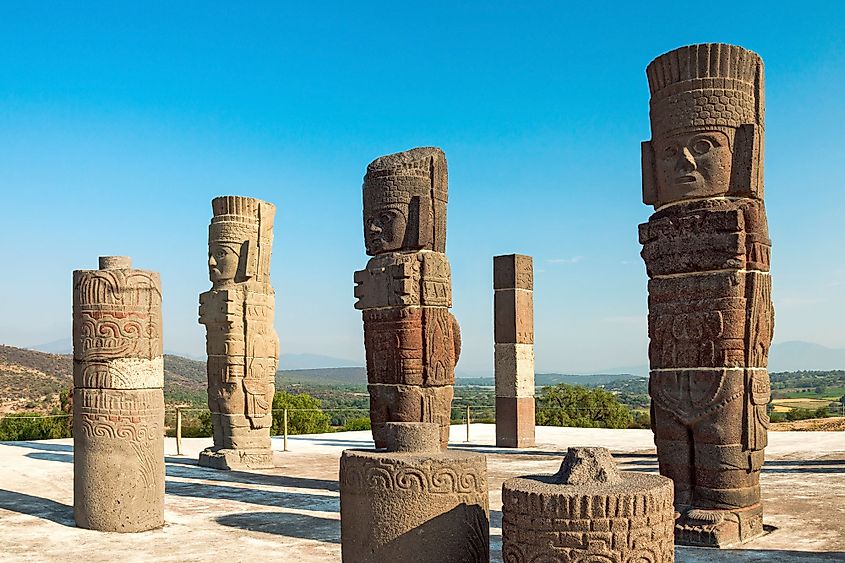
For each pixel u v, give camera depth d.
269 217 17.72
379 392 11.70
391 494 6.98
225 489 13.59
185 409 23.84
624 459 17.34
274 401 29.50
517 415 20.81
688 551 8.56
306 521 10.67
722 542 8.78
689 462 9.43
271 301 17.53
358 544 7.15
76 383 10.52
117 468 10.13
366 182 12.34
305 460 18.08
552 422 34.06
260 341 17.08
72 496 12.72
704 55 9.59
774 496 11.88
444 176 12.15
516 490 6.24
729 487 9.12
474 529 7.09
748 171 9.42
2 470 15.67
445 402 11.71
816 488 12.63
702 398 9.28
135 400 10.32
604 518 5.94
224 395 16.78
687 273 9.59
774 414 40.78
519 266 21.33
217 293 16.92
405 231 11.86
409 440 7.40
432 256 11.74
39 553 8.99
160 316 10.84
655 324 9.82
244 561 8.50
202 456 17.09
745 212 9.39
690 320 9.48
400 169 11.93
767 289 9.46
